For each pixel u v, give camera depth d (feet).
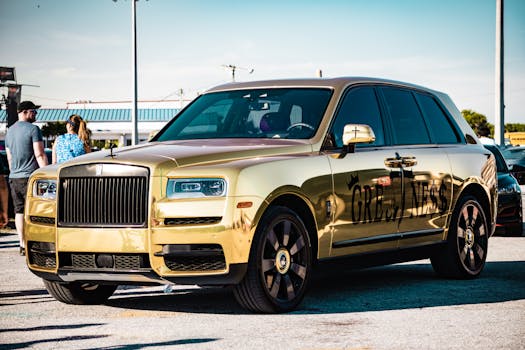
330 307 21.67
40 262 21.79
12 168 35.09
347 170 22.67
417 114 26.73
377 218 23.62
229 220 19.54
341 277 28.07
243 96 24.99
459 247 26.99
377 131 24.58
